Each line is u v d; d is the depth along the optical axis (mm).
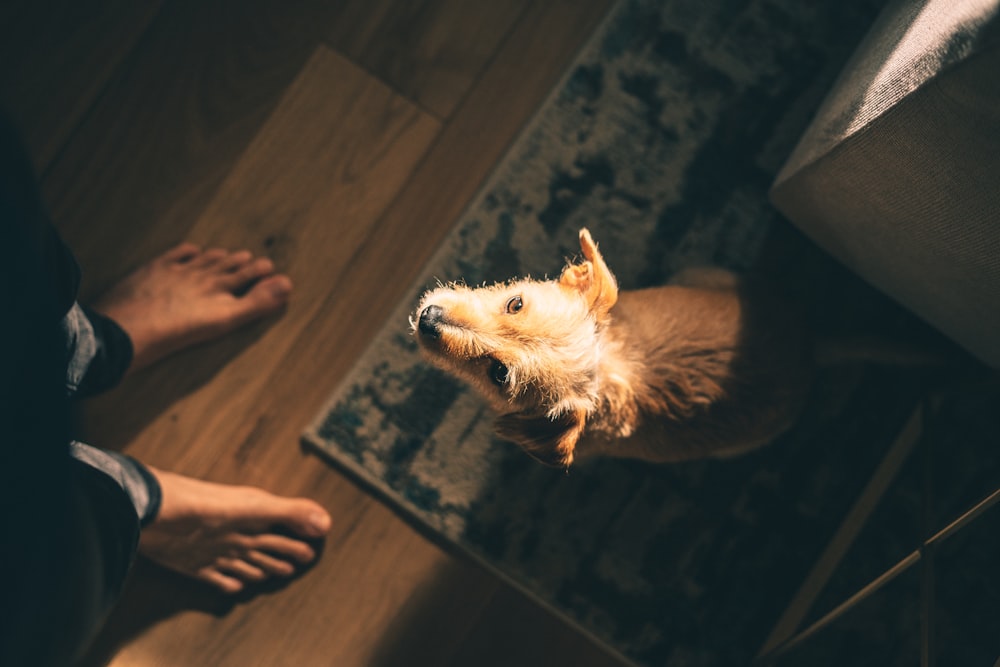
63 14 1627
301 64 1643
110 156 1625
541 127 1622
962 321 1302
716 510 1595
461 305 1103
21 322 505
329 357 1621
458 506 1592
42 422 535
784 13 1617
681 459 1396
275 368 1620
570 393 1121
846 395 1596
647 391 1288
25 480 522
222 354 1620
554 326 1105
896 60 1026
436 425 1598
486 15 1642
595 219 1612
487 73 1636
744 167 1613
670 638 1580
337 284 1629
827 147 1202
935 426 1577
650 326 1314
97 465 1073
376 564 1605
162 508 1462
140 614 1582
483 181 1632
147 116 1633
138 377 1608
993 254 1051
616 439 1311
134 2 1640
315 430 1597
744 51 1620
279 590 1601
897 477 1582
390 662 1590
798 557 1586
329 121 1644
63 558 589
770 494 1593
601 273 1152
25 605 526
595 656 1596
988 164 929
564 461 1086
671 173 1618
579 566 1589
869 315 1596
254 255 1630
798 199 1393
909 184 1075
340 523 1608
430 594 1603
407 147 1643
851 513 1563
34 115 1612
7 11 1617
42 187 1608
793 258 1605
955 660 1529
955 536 1552
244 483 1607
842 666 1556
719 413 1308
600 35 1627
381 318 1625
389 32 1642
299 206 1639
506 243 1608
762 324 1332
